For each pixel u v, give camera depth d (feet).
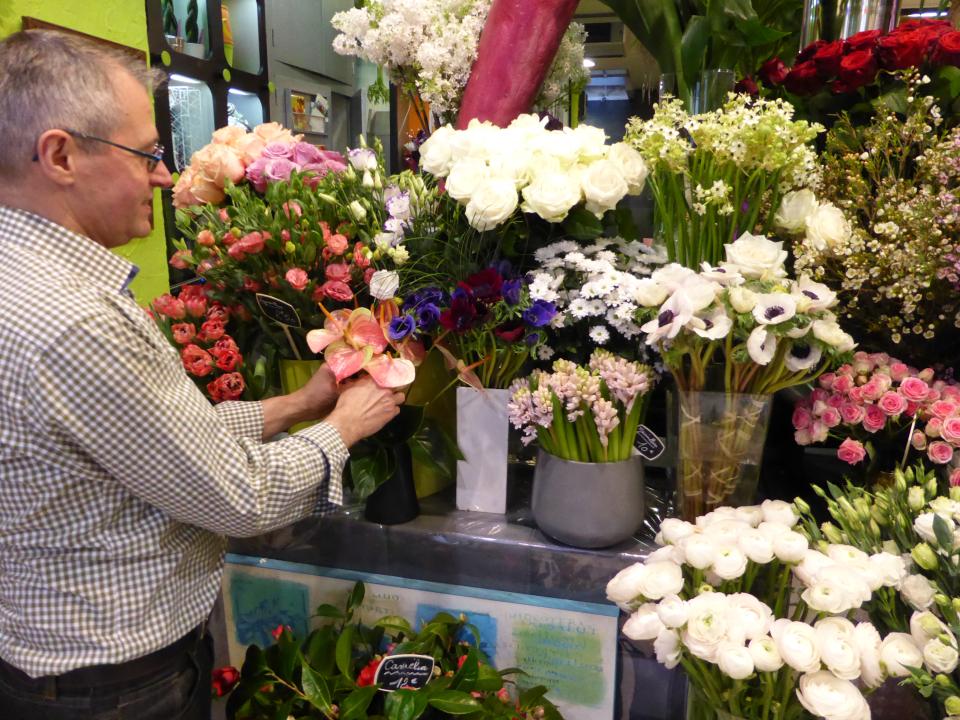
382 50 5.32
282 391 4.51
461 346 3.97
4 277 2.79
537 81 4.66
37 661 3.11
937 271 3.51
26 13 7.54
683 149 3.70
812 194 3.84
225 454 3.03
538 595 4.05
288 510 3.26
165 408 2.82
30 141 2.83
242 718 4.00
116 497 3.03
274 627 4.55
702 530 3.13
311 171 4.41
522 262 4.17
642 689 4.13
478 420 4.11
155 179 3.27
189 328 4.05
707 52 5.05
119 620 3.12
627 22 5.02
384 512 4.13
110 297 2.85
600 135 4.00
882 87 4.22
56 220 2.98
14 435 2.75
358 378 3.87
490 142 3.91
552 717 3.98
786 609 3.26
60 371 2.63
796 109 4.66
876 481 4.06
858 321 4.15
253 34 11.68
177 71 9.71
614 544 3.91
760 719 2.90
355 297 3.92
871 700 3.47
